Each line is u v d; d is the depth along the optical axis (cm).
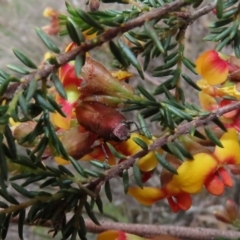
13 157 13
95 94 14
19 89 13
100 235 17
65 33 15
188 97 42
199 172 15
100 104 14
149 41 16
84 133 15
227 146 16
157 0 14
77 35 13
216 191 15
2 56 53
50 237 41
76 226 15
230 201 25
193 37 42
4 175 13
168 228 20
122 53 13
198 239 20
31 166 14
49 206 14
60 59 13
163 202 46
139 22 13
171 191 16
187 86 42
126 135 14
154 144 15
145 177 16
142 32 15
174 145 15
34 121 14
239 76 16
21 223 14
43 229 43
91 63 14
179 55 16
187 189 15
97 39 13
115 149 15
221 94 16
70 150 15
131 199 46
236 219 25
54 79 13
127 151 15
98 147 15
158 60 39
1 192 14
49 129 13
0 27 55
